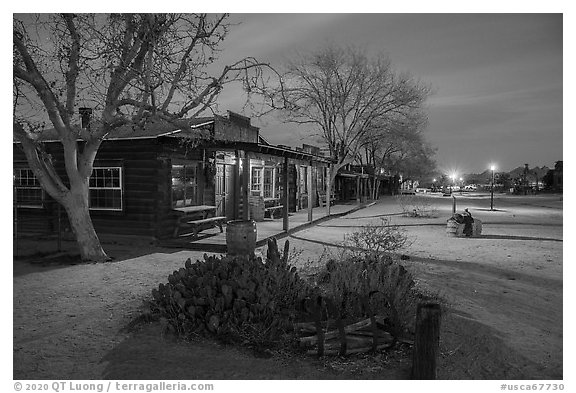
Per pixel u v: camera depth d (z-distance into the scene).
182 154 13.24
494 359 4.49
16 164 14.05
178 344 4.76
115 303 6.28
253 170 18.59
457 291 6.97
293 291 5.54
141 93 8.97
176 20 8.59
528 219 20.12
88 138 9.15
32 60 8.19
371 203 34.78
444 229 15.88
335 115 32.00
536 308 6.16
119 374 4.11
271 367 4.25
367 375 4.10
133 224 12.31
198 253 10.39
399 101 32.47
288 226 14.90
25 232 13.84
